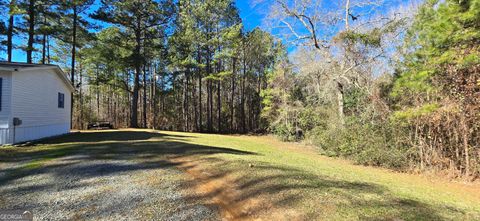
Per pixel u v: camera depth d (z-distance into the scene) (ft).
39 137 35.01
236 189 13.99
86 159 20.52
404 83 26.12
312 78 51.26
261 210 11.34
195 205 11.97
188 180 15.55
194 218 10.69
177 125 101.09
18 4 47.78
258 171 16.90
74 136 38.42
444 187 21.95
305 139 53.16
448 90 25.31
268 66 90.22
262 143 51.16
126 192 13.43
